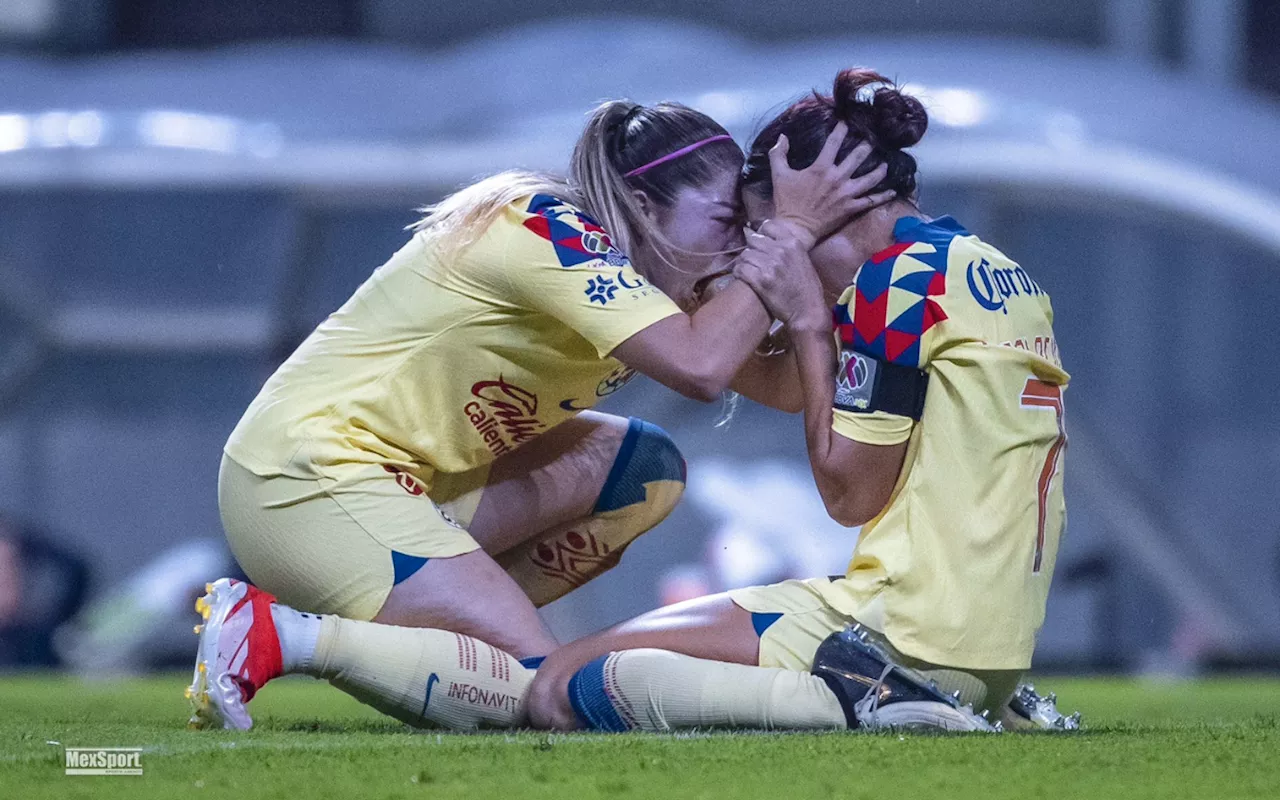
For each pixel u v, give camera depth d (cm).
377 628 892
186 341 3416
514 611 930
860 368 851
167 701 1453
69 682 2122
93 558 3584
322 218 3378
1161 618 3266
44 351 3491
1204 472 3322
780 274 889
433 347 952
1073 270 3356
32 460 3584
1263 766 682
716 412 3147
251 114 3506
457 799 577
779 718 830
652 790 598
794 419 3141
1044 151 3203
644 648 868
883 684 830
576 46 3612
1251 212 3180
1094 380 3353
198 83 3631
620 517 1088
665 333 885
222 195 3394
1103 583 3259
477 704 891
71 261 3456
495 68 3581
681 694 838
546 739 778
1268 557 3269
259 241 3409
